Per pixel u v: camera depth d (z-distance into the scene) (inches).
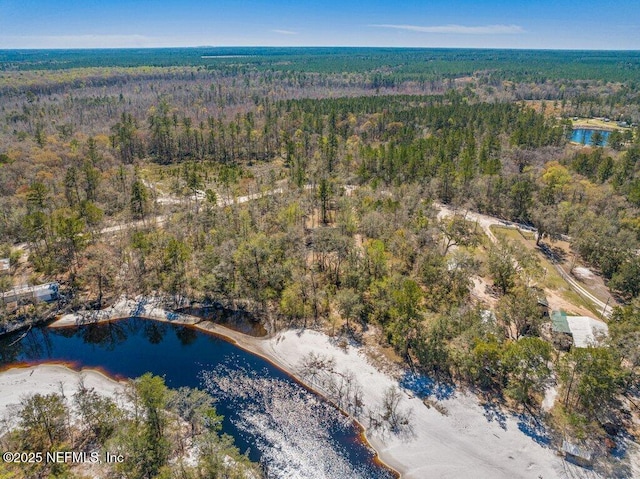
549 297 2876.5
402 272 3048.7
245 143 7022.6
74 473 1641.2
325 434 1925.4
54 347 2539.4
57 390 2162.9
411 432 1903.3
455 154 5575.8
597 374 1819.6
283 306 2682.1
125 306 2891.2
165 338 2630.4
